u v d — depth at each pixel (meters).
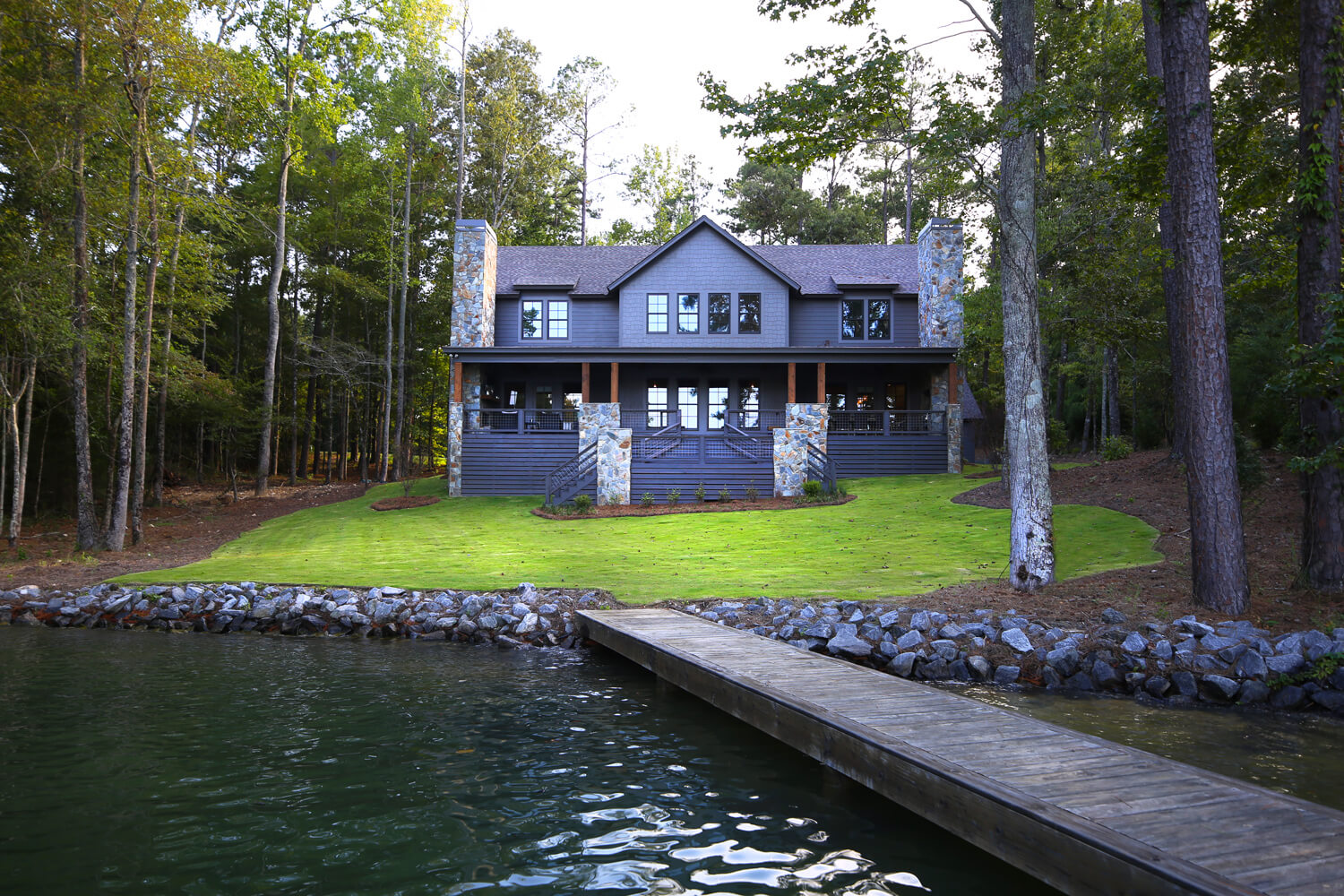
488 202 36.84
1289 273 12.59
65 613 11.71
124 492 16.92
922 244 25.80
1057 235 16.91
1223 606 9.24
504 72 35.56
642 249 29.64
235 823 4.75
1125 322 16.52
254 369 38.03
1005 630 9.17
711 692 7.13
